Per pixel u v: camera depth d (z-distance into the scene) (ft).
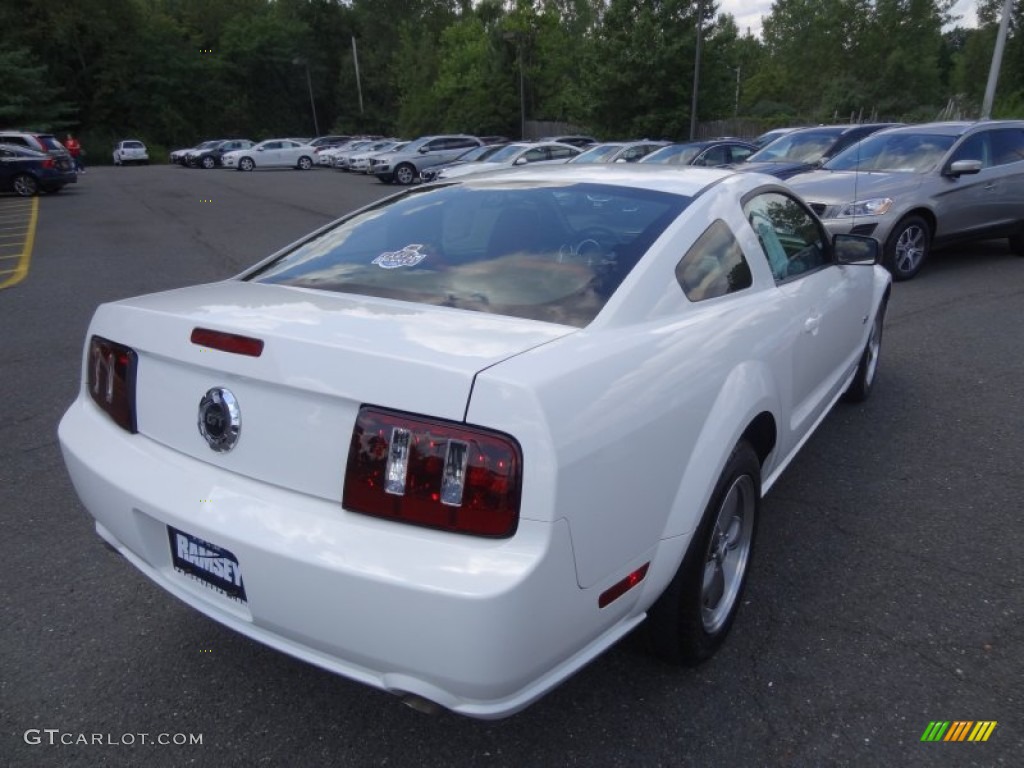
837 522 11.25
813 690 7.89
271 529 6.04
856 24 126.11
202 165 144.87
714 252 8.79
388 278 8.32
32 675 8.26
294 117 254.27
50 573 10.19
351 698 7.95
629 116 106.32
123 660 8.52
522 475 5.47
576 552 5.78
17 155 74.74
